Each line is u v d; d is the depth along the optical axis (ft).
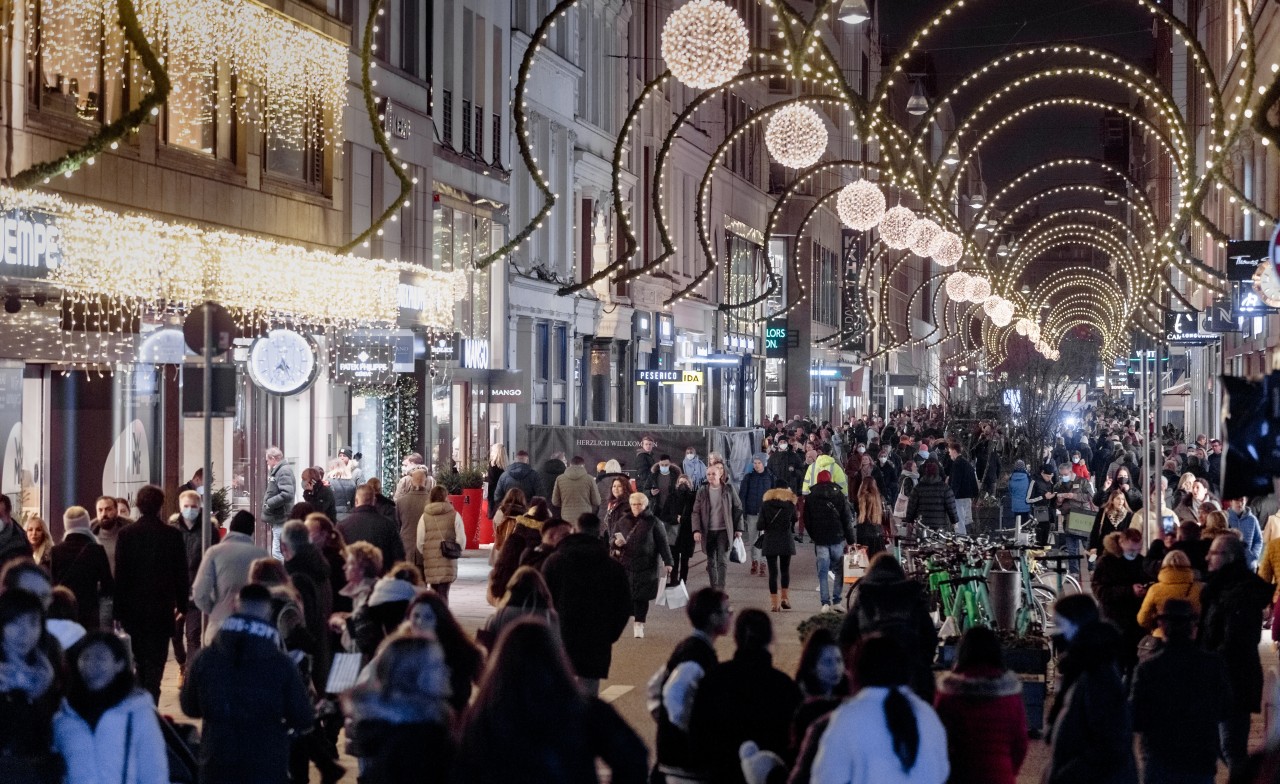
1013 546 59.93
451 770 20.15
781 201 91.91
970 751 27.12
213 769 28.99
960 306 499.51
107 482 71.05
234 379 43.68
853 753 22.76
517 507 60.70
